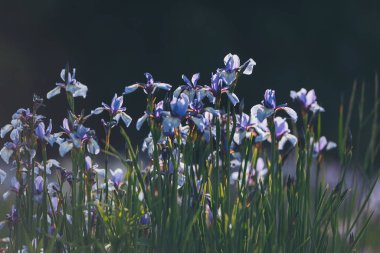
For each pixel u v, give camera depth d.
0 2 42.44
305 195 5.95
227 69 5.44
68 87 5.51
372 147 7.44
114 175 5.91
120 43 43.84
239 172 5.66
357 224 7.07
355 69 45.97
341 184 6.07
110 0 43.84
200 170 5.60
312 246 5.93
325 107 43.34
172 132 5.42
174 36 44.16
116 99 5.57
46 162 5.63
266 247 5.78
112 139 36.81
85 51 43.53
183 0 44.72
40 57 42.78
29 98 41.59
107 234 5.42
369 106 42.34
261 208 5.74
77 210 5.51
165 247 5.39
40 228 5.60
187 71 43.81
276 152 5.88
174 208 5.41
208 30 44.16
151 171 5.78
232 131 5.41
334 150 30.70
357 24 46.78
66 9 43.38
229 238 5.52
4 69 41.47
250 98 43.22
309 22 46.22
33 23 42.91
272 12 45.75
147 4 44.19
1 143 29.48
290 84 44.22
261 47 45.03
